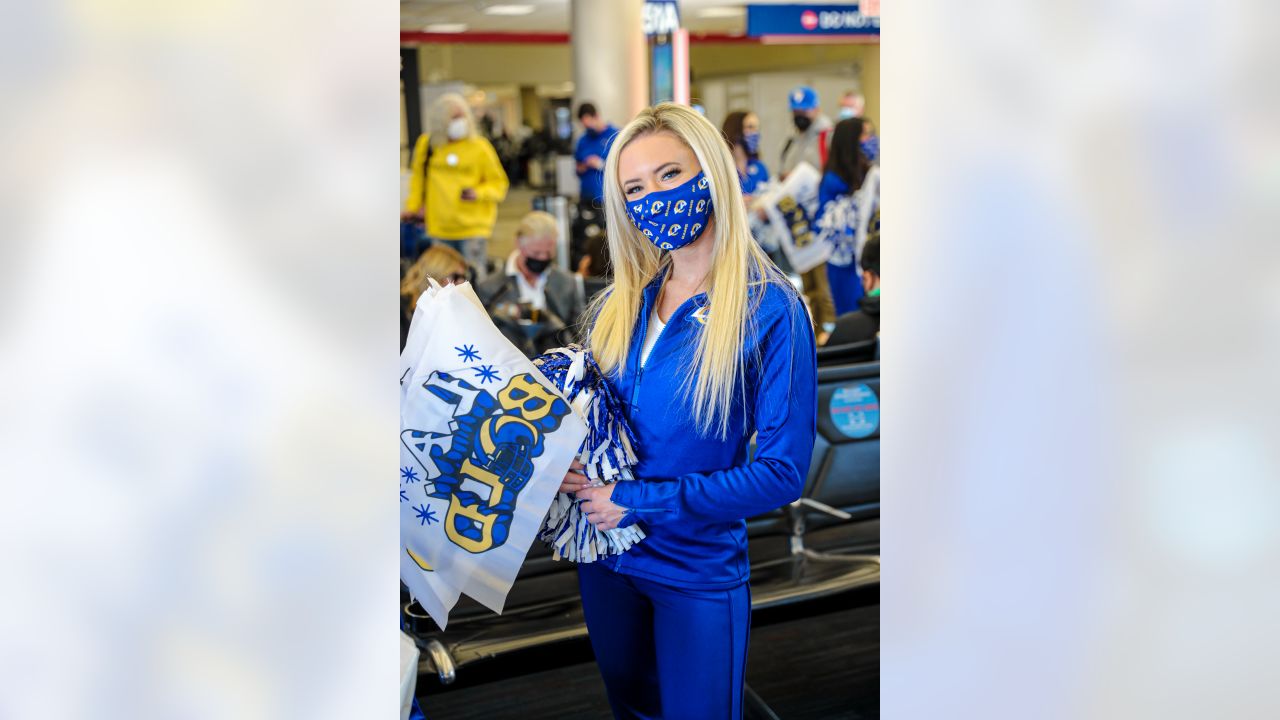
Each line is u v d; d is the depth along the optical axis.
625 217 1.82
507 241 13.20
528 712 2.89
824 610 3.02
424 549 1.65
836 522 3.32
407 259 7.11
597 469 1.74
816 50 16.59
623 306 1.85
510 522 1.65
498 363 1.67
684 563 1.81
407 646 1.65
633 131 1.76
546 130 16.34
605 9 9.44
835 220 6.52
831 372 3.31
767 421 1.75
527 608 2.89
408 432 1.65
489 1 12.77
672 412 1.76
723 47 17.41
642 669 1.93
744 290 1.73
